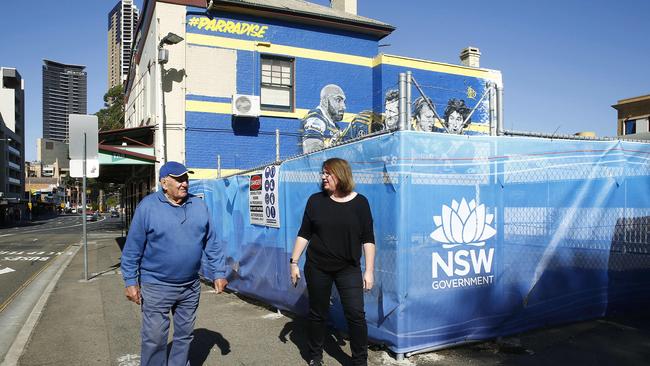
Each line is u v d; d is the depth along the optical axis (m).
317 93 15.18
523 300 5.14
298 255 4.30
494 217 4.97
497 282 4.99
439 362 4.43
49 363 4.79
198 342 5.26
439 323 4.66
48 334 5.85
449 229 4.71
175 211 3.75
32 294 9.52
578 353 4.62
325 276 4.16
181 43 13.60
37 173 184.50
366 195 4.91
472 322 4.84
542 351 4.69
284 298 6.31
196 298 3.93
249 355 4.81
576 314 5.50
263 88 14.61
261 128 14.42
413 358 4.52
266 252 6.79
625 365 4.31
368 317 4.86
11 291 9.84
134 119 20.59
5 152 81.81
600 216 5.61
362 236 4.15
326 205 4.14
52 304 7.70
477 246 4.87
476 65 19.62
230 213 8.21
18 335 5.84
